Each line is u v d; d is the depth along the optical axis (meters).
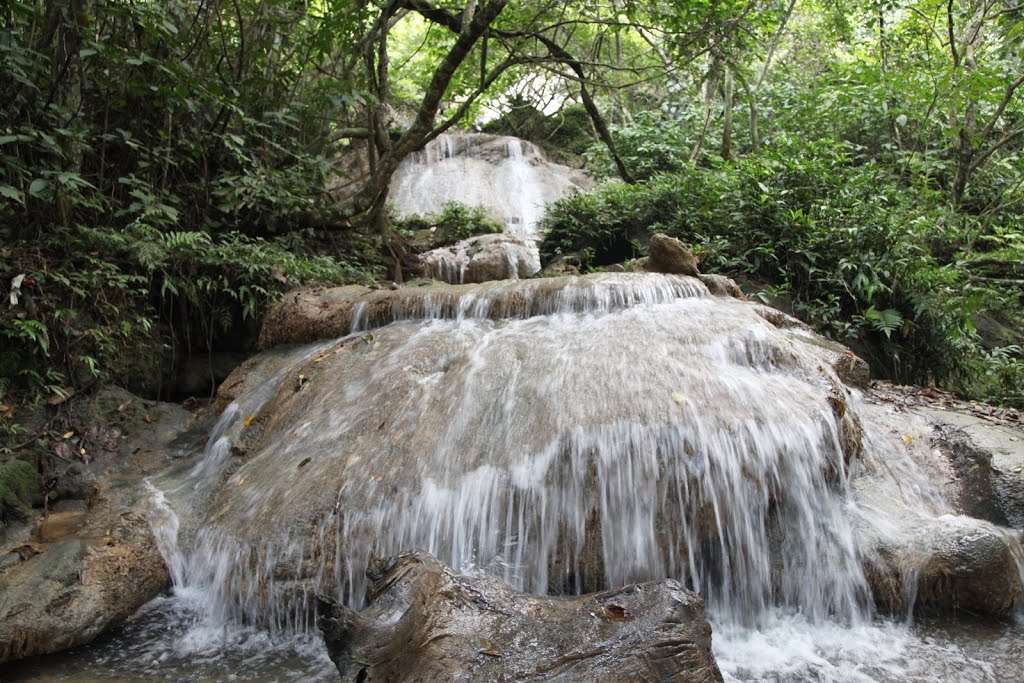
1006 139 9.71
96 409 5.48
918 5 12.22
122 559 3.91
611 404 4.08
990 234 9.57
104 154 6.46
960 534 3.88
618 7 11.05
